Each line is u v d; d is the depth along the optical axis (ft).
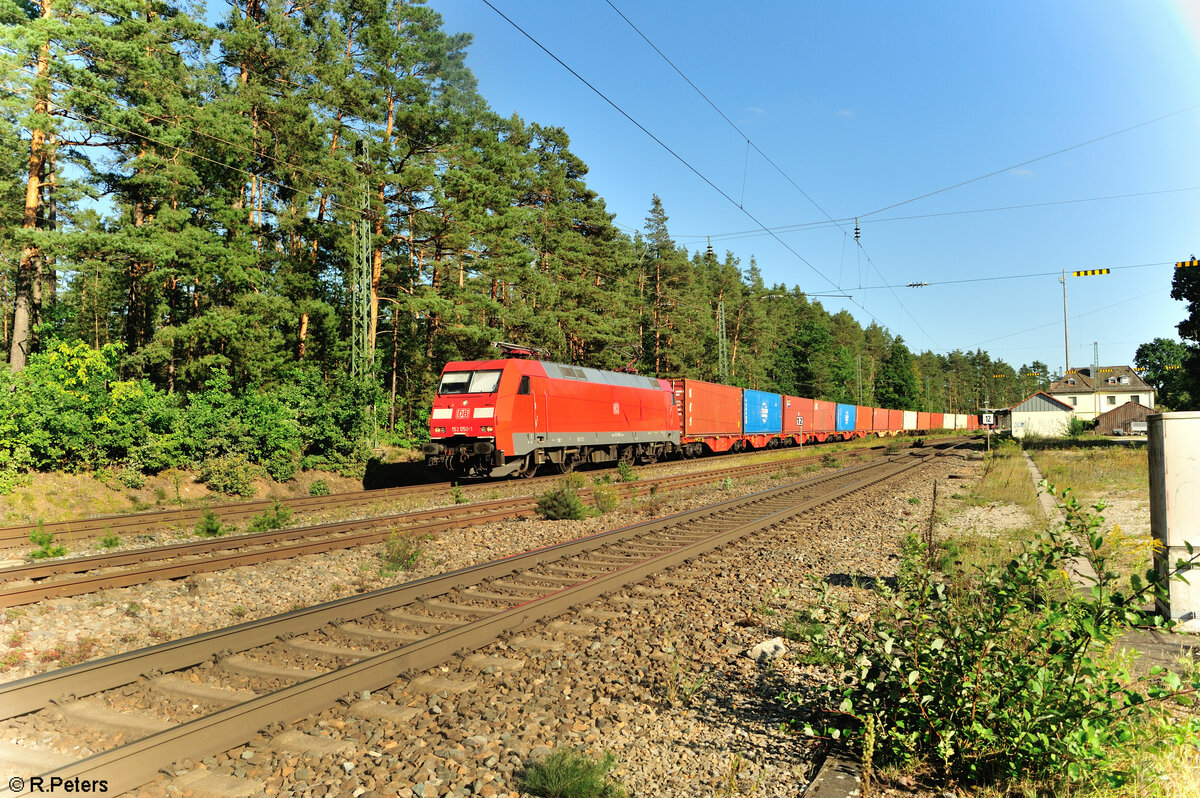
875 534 42.50
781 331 322.34
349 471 78.23
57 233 70.59
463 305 110.32
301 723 15.37
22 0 73.51
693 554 34.55
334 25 101.24
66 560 32.24
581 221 172.55
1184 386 143.33
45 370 64.64
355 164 94.89
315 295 107.24
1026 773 12.67
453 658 19.36
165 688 16.94
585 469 96.02
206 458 69.26
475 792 12.80
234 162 92.89
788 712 16.62
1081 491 63.52
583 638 22.04
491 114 152.66
